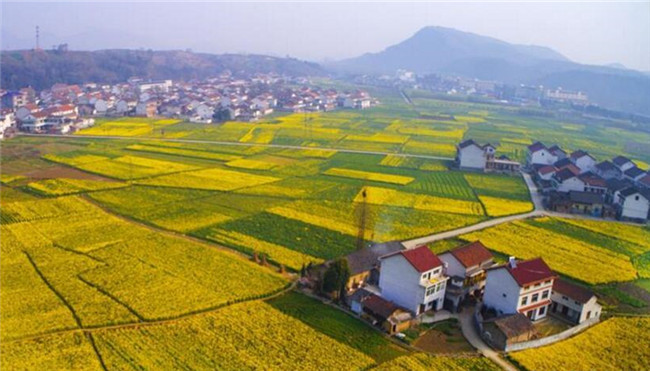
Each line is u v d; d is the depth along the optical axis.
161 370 50.97
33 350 53.53
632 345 61.00
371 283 76.44
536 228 104.31
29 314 60.66
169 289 68.81
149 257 79.62
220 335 58.31
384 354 56.94
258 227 97.00
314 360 54.28
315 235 93.94
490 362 56.03
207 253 82.50
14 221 94.31
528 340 60.00
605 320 68.06
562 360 56.72
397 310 63.81
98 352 53.78
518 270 66.19
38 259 77.12
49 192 113.94
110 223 95.38
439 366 54.75
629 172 144.12
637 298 75.44
